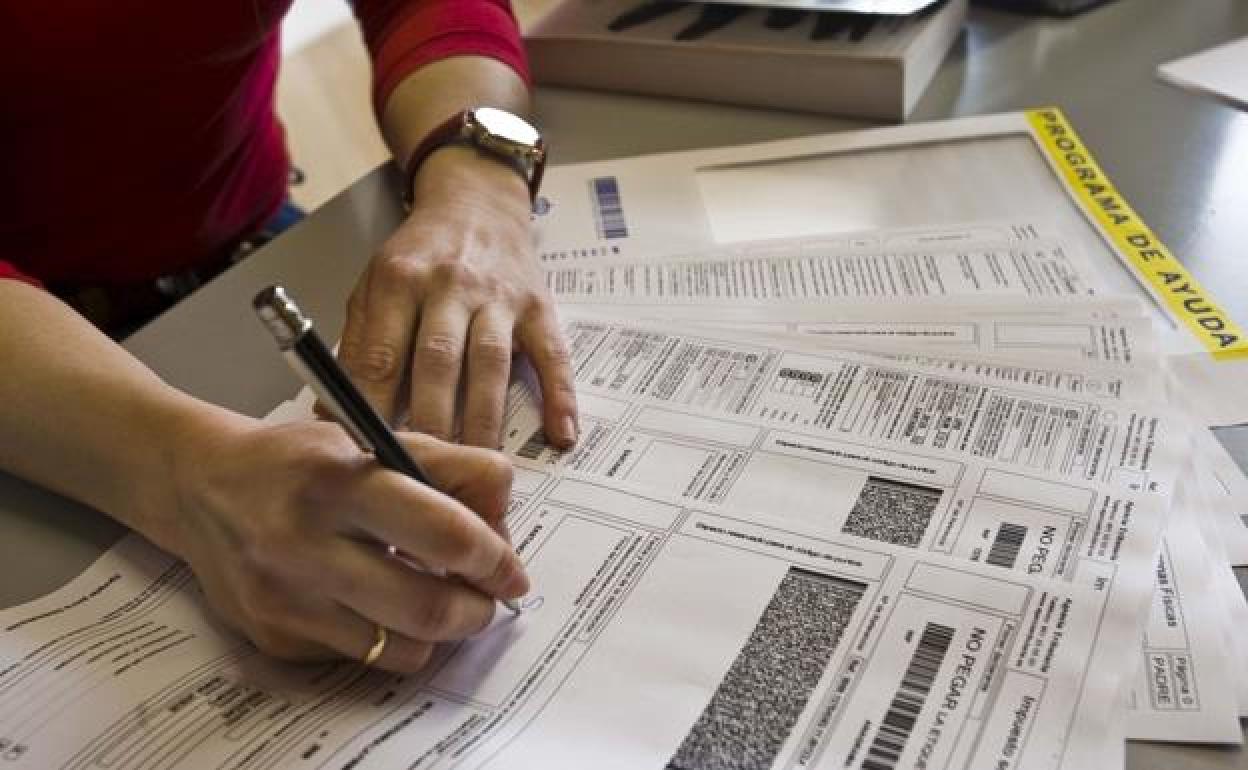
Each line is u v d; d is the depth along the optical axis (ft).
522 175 2.45
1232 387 1.80
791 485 1.65
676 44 2.84
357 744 1.34
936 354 1.89
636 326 2.09
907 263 2.20
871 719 1.30
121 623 1.58
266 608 1.43
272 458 1.44
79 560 1.73
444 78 2.67
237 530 1.44
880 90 2.69
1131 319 1.93
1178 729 1.27
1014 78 2.85
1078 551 1.48
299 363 1.26
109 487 1.69
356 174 6.35
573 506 1.68
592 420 1.86
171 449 1.60
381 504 1.36
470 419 1.84
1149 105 2.67
